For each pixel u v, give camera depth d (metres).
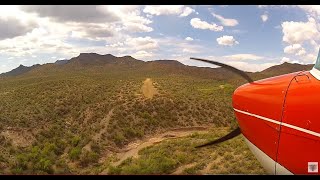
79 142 41.84
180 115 58.59
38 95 72.19
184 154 23.53
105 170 24.59
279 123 6.85
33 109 58.12
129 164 24.97
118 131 48.78
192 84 96.12
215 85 84.81
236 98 8.33
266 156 7.34
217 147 25.50
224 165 19.36
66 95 72.19
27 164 26.61
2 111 54.34
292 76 7.14
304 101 6.52
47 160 27.16
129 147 43.59
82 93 76.38
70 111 62.12
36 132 46.38
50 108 61.25
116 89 84.06
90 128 50.69
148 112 59.19
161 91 77.25
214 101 65.88
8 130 44.00
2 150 36.97
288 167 6.79
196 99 66.44
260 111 7.38
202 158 22.38
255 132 7.63
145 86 84.88
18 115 51.53
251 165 18.20
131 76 133.62
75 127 54.03
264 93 7.37
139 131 49.28
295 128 6.56
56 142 40.38
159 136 49.72
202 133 40.97
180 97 68.31
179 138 38.81
